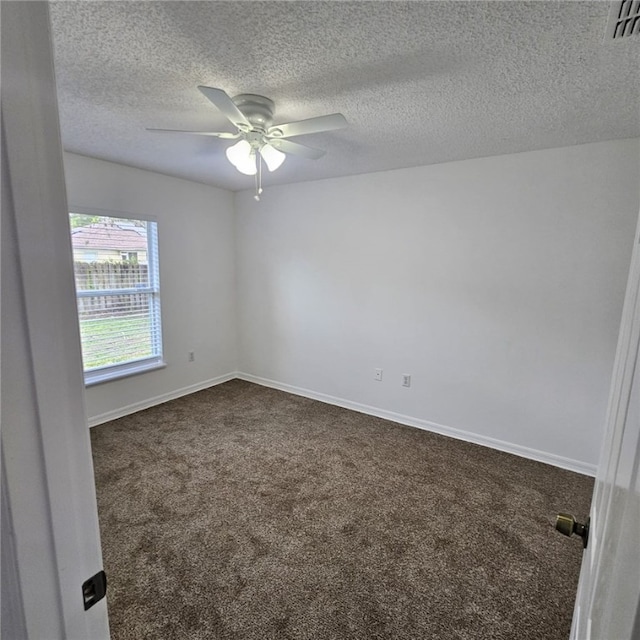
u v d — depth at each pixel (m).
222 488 2.30
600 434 2.48
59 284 0.44
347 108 1.86
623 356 0.76
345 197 3.38
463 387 2.97
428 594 1.57
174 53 1.38
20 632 0.43
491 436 2.88
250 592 1.57
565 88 1.61
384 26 1.21
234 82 1.61
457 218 2.84
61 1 1.08
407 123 2.05
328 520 2.02
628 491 0.41
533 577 1.66
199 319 3.98
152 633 1.39
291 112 1.91
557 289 2.52
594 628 0.51
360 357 3.50
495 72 1.49
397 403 3.33
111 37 1.28
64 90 1.69
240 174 3.37
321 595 1.56
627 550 0.37
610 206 2.30
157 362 3.64
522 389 2.72
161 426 3.17
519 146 2.41
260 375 4.30
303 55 1.39
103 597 0.54
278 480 2.39
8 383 0.40
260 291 4.14
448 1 1.09
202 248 3.92
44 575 0.45
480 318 2.83
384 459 2.67
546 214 2.50
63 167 0.44
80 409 0.48
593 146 2.31
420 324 3.12
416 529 1.96
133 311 3.39
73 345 0.46
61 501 0.46
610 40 1.24
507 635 1.40
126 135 2.32
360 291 3.41
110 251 3.17
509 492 2.30
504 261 2.69
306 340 3.85
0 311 0.39
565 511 2.12
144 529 1.93
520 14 1.14
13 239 0.39
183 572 1.67
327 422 3.30
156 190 3.40
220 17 1.17
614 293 2.35
